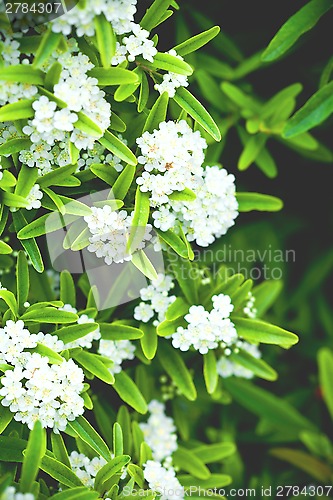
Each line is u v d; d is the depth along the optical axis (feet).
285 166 2.90
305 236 3.07
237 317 2.42
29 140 2.27
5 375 2.27
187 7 2.67
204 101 2.72
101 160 2.35
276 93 2.81
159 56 2.30
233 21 2.73
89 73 2.24
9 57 2.21
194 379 2.62
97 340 2.48
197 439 2.92
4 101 2.23
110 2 2.20
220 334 2.38
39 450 2.14
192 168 2.32
